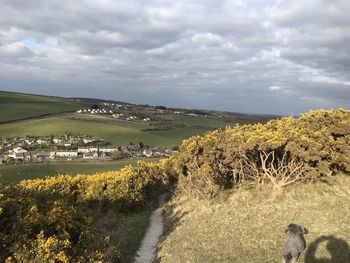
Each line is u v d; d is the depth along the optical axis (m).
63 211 16.41
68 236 15.05
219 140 27.58
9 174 79.75
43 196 20.47
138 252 20.89
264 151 24.23
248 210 22.88
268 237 18.64
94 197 29.47
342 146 23.30
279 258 16.27
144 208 30.86
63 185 30.06
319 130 24.20
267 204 23.03
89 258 14.79
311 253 15.98
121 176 32.03
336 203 21.12
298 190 23.59
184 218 24.89
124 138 145.88
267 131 24.80
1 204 14.67
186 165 29.25
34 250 13.11
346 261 14.96
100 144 136.38
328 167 23.39
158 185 38.03
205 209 25.14
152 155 116.38
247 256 17.00
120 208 29.11
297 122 25.58
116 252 17.97
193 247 19.25
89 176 33.91
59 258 13.09
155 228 25.55
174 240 21.02
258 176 25.62
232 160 26.56
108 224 25.81
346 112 25.39
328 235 17.45
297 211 21.05
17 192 17.28
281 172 24.70
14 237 13.71
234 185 27.44
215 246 18.77
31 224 14.67
